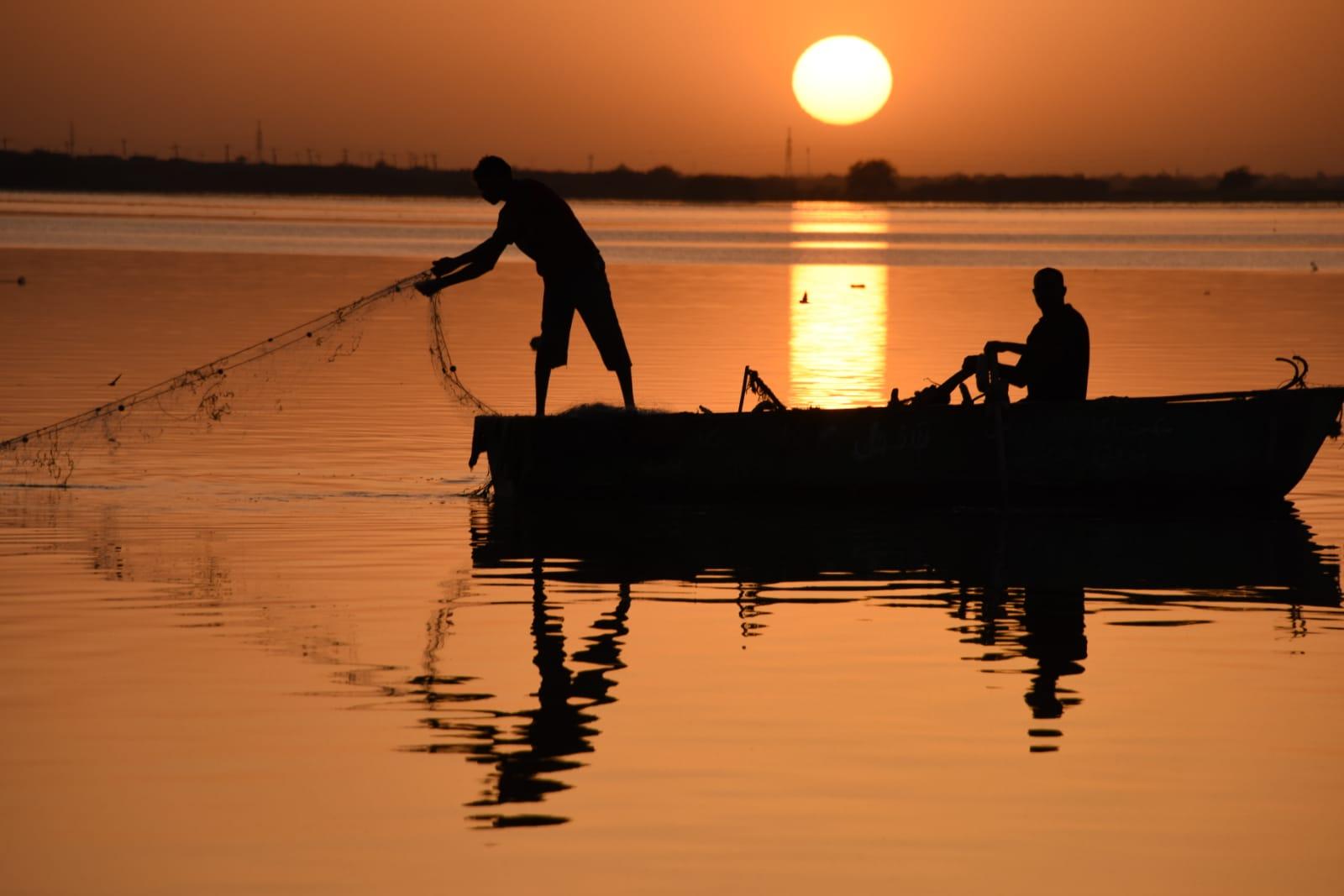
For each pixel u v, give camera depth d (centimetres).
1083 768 2497
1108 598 3688
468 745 2588
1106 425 4928
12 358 8719
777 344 9794
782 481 4962
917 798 2364
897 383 7825
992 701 2841
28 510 4747
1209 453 4950
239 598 3631
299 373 8250
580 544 4331
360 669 3027
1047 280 5031
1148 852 2172
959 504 4953
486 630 3350
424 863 2119
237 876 2078
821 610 3544
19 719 2709
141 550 4175
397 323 11344
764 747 2583
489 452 5072
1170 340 10088
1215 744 2612
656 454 4969
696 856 2150
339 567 3988
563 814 2295
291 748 2567
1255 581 3875
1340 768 2498
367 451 5891
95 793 2367
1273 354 9194
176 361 8606
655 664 3083
